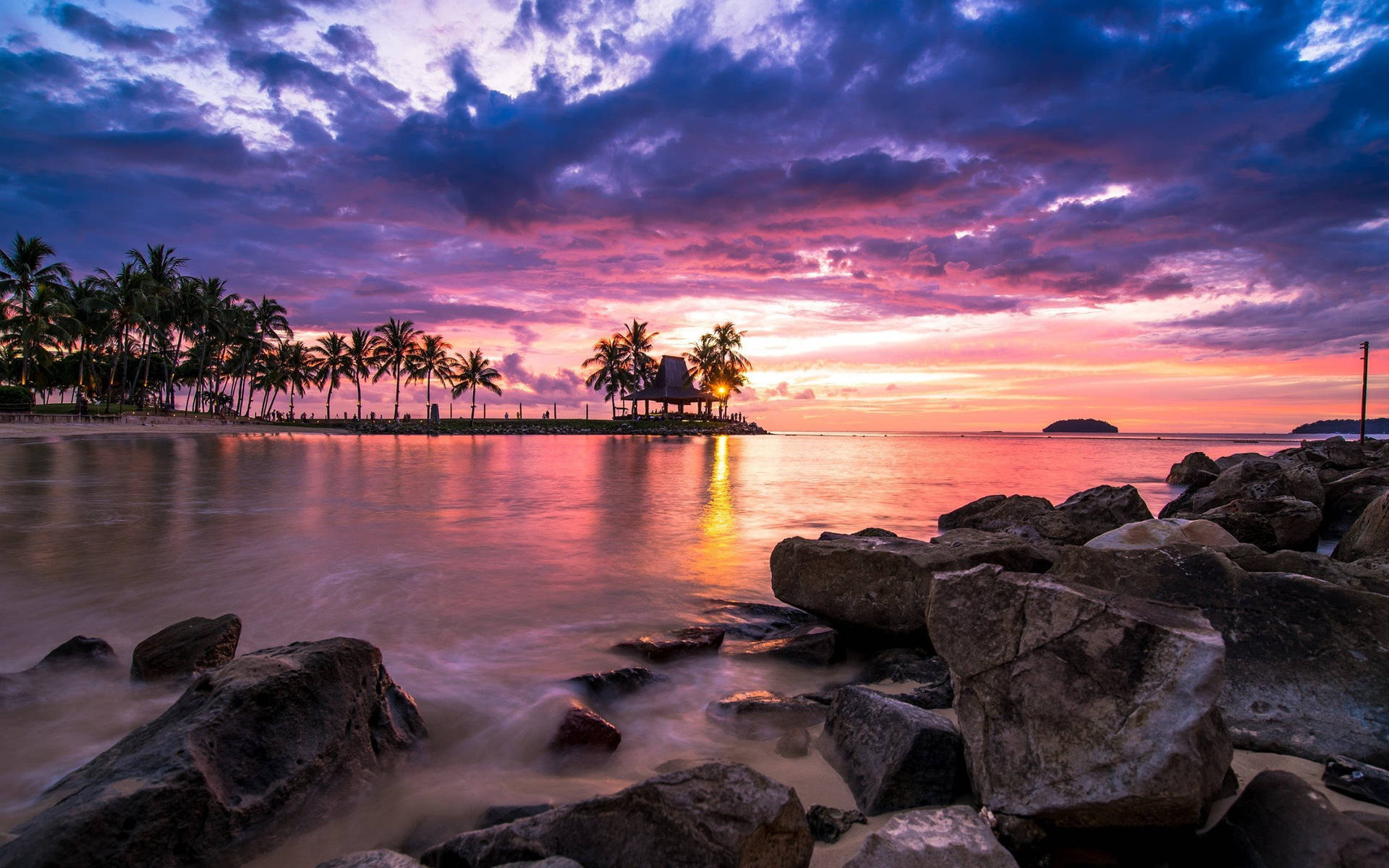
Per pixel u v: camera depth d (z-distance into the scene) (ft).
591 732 12.67
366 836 10.36
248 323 241.14
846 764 11.45
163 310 195.11
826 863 8.80
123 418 169.68
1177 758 8.52
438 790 11.54
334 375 281.54
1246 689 12.08
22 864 8.00
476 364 287.28
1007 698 10.21
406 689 15.75
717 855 7.62
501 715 14.38
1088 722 9.34
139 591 24.32
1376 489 38.22
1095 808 8.73
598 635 20.31
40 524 37.99
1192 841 8.80
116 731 13.25
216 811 9.25
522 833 8.75
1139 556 14.74
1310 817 8.03
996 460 122.21
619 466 97.45
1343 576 15.74
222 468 78.84
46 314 159.53
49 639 19.35
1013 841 8.79
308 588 25.00
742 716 13.91
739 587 26.55
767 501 55.06
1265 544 27.73
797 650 18.03
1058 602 10.44
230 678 10.73
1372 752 10.54
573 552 32.86
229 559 29.63
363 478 70.90
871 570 19.40
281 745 10.41
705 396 281.74
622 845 8.16
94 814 8.40
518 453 130.62
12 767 11.90
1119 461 120.16
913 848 7.95
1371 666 11.63
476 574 27.84
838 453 149.69
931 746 10.32
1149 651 9.45
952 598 11.39
